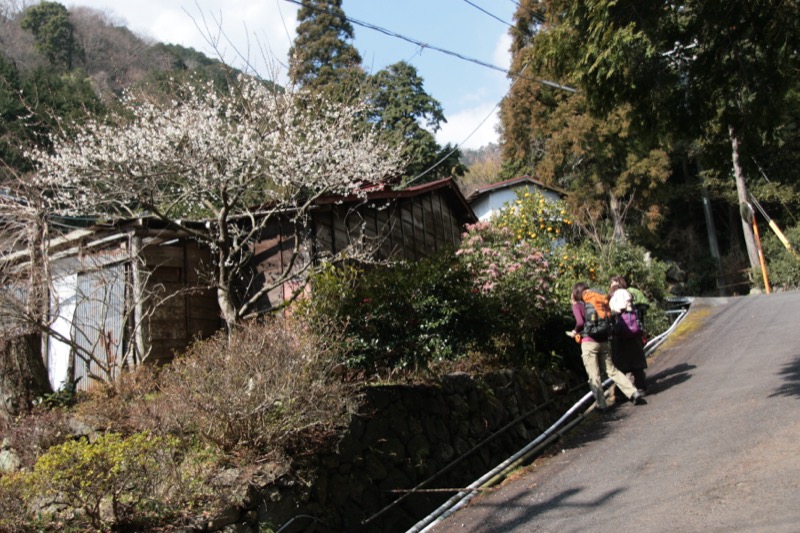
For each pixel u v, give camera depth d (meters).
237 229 11.44
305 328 7.40
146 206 9.98
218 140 10.28
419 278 8.86
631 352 9.35
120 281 11.21
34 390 8.90
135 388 8.34
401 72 25.14
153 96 10.99
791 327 12.03
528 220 17.30
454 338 9.02
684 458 6.20
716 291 33.91
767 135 7.53
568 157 26.69
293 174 10.62
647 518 4.96
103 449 5.68
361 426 7.38
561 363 12.20
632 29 6.94
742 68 7.21
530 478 6.77
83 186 10.61
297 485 6.34
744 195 30.14
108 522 5.63
